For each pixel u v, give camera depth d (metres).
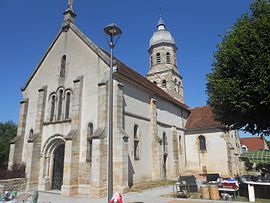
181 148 26.92
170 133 24.73
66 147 15.57
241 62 14.00
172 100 26.14
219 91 15.07
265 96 13.13
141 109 19.84
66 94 18.19
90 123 16.16
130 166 17.12
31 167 17.14
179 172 24.66
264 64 13.05
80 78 17.27
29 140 17.75
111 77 9.68
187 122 29.95
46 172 17.55
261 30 13.81
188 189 14.48
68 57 19.00
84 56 18.03
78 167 15.60
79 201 12.89
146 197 13.20
